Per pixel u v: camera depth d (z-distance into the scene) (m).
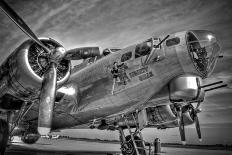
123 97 5.93
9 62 4.98
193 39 5.64
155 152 6.09
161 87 5.56
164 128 8.60
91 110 6.55
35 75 4.66
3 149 5.14
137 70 5.66
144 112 6.68
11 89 5.00
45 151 9.64
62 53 4.74
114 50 7.12
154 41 5.59
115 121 7.36
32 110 6.76
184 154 10.93
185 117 7.58
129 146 6.87
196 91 5.30
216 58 5.80
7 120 5.70
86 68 6.97
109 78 6.14
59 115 7.04
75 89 6.51
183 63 5.16
